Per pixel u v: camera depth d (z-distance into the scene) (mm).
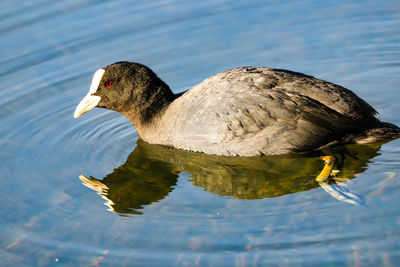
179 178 12500
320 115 11852
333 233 9805
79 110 13969
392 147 12336
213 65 16906
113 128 14859
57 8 19375
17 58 17234
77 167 13086
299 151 12180
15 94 15922
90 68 16844
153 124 13680
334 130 11859
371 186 11094
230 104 12195
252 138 12109
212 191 11750
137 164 13250
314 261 9195
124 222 10773
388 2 19141
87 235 10461
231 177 12305
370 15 18609
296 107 11898
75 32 18281
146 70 13758
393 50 16891
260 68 12898
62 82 16391
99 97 13922
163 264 9477
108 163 13289
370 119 12133
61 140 14242
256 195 11398
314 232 9891
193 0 19828
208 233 10164
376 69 16203
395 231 9664
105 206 11445
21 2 19688
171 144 13344
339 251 9352
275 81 12242
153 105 13695
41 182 12453
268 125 11984
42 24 18594
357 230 9812
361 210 10367
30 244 10336
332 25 18297
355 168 11766
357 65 16453
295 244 9625
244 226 10266
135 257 9695
